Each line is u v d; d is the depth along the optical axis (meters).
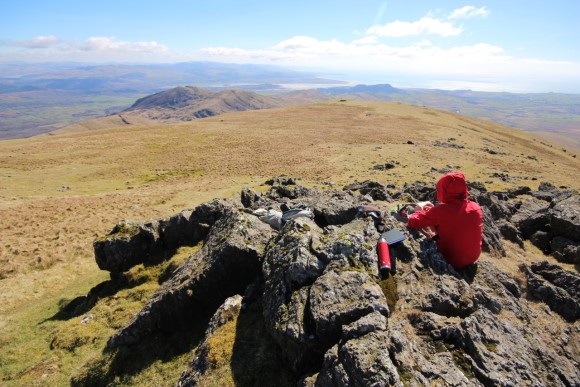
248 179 64.69
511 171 70.62
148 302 13.51
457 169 66.94
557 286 11.02
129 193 58.22
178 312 12.61
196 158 88.31
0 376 14.51
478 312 8.16
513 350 7.61
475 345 7.38
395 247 10.36
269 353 9.20
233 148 96.38
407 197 17.83
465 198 9.91
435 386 6.47
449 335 7.69
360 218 12.17
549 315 9.68
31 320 19.72
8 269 29.00
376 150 85.19
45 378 13.39
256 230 13.69
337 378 6.80
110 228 39.25
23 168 78.56
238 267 12.57
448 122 141.38
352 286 8.79
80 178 73.81
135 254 19.73
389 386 6.25
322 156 81.69
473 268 10.46
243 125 130.75
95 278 26.67
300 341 8.19
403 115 148.88
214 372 9.15
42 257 31.20
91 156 90.88
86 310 18.75
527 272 11.48
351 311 8.13
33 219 41.97
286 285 9.81
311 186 46.91
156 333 12.83
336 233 11.14
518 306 9.36
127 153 93.88
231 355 9.42
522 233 16.41
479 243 9.91
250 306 11.10
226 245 12.75
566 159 116.81
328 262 9.86
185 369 10.55
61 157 88.94
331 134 109.69
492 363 7.11
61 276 28.28
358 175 61.84
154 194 55.09
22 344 16.80
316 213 14.48
